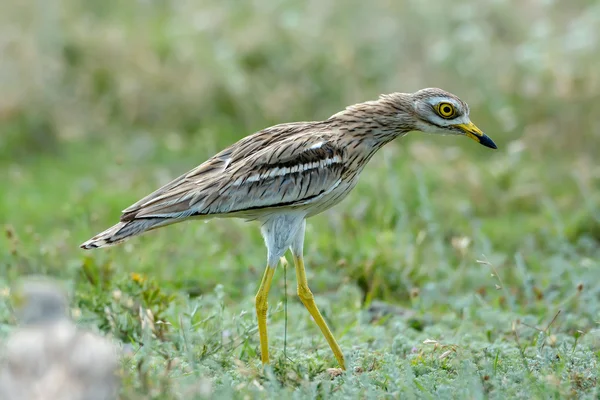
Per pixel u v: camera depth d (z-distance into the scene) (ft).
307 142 33.60
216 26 74.28
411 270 43.91
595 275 42.45
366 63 70.23
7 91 66.54
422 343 34.42
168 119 67.67
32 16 72.18
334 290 42.88
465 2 74.28
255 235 48.80
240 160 33.40
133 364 30.94
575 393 28.32
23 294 22.50
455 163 59.36
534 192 56.08
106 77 68.95
